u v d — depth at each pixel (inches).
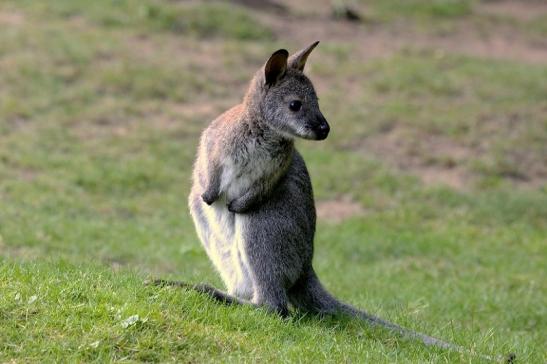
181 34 1481.3
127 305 465.1
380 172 1146.7
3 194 977.5
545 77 1412.4
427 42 1584.6
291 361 445.1
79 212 974.4
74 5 1523.1
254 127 525.3
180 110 1267.2
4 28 1397.6
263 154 525.7
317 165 1150.3
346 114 1277.1
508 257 939.3
